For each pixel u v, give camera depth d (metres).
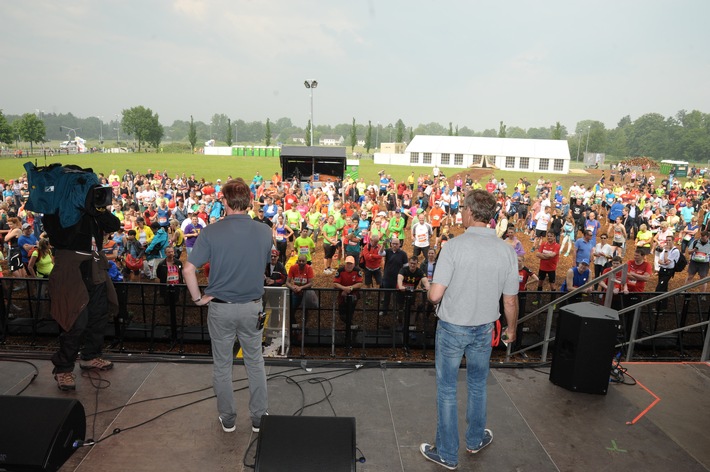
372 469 3.29
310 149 33.62
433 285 3.14
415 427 3.79
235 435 3.63
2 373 4.46
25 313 7.70
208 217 17.55
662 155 187.75
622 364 4.96
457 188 32.94
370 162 82.38
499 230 17.98
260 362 3.58
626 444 3.64
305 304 8.39
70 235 4.13
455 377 3.28
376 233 12.10
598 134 168.75
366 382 4.45
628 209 23.41
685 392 4.42
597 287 10.11
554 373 4.45
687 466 3.40
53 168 4.14
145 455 3.37
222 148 101.50
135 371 4.55
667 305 9.15
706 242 12.84
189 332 8.30
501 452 3.52
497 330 3.60
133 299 8.17
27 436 2.77
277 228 14.85
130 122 124.81
